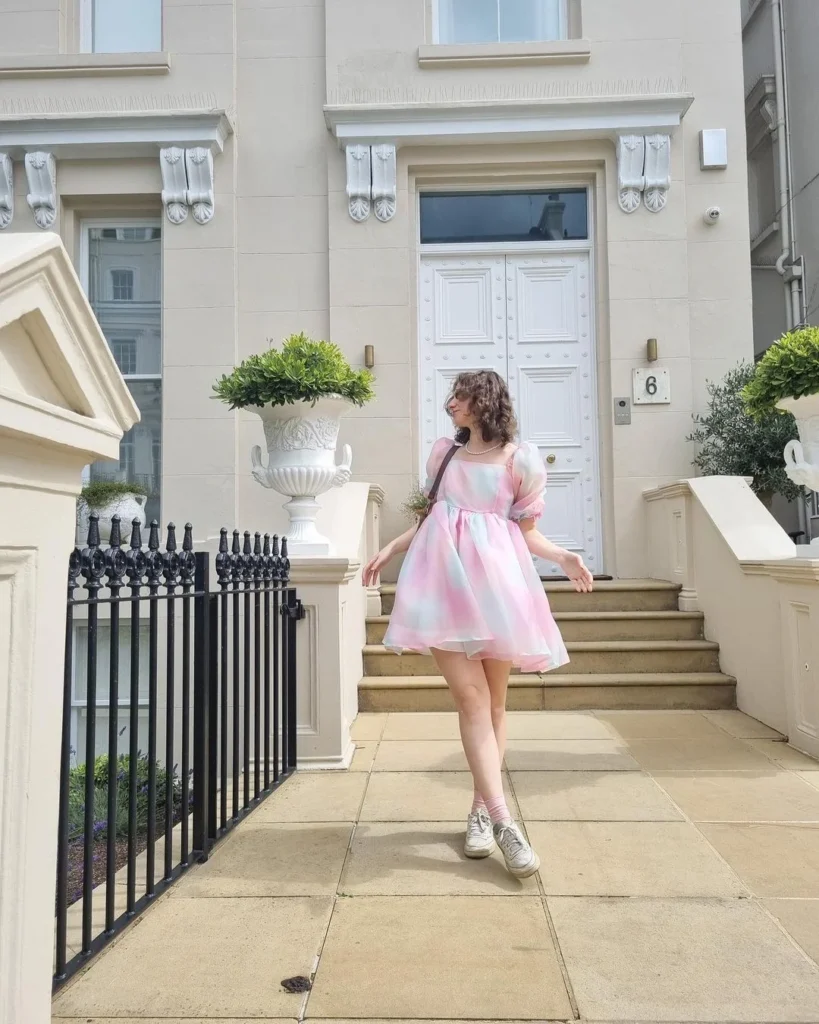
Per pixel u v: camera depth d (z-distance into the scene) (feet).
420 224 24.04
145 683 18.60
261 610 13.48
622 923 7.44
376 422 22.41
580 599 19.81
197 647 9.30
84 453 5.30
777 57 28.86
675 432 22.24
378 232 22.75
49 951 5.17
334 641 12.98
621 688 17.02
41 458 4.99
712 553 18.02
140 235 23.76
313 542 13.73
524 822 10.21
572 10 23.43
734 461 20.89
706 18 23.40
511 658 8.63
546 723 15.78
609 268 22.70
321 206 23.08
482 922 7.50
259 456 14.40
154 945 7.13
